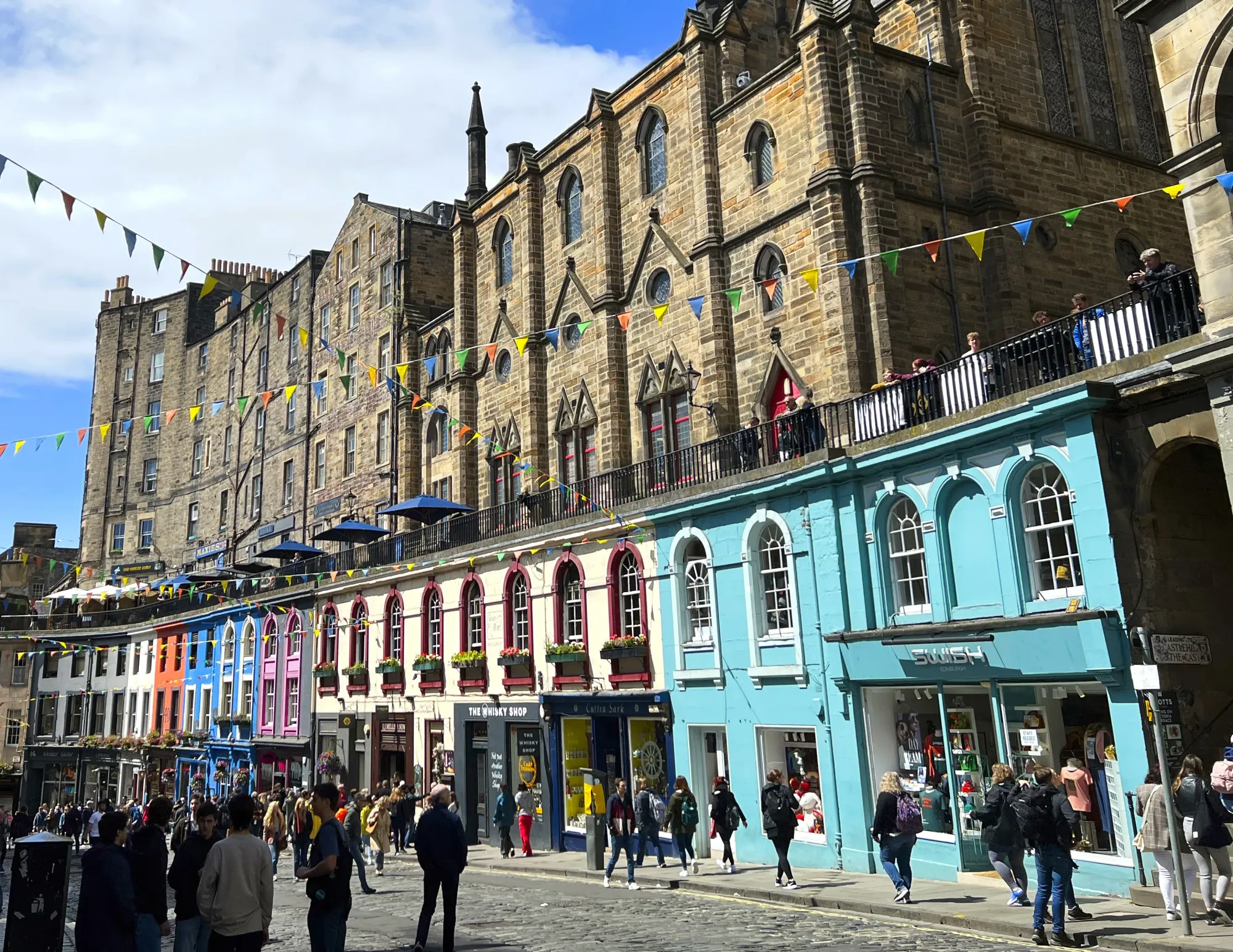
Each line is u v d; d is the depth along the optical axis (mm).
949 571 16609
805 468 18875
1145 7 14320
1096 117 26422
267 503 48812
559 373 30141
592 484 26906
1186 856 12086
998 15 24828
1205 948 9938
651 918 13609
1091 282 24234
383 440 39094
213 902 8062
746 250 24031
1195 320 13641
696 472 23172
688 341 25453
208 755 42344
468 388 33969
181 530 57312
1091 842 14422
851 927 12562
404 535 32906
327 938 8750
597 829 20109
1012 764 15430
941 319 21859
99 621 55125
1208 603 14273
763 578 20312
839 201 21562
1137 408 14211
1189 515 14484
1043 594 15148
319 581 36156
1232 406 12539
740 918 13422
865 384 20828
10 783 56219
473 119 40188
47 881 9047
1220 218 13305
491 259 34031
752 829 19703
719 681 20734
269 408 49812
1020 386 15867
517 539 26797
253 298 53500
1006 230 22719
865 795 17500
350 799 25859
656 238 26938
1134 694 13531
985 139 23266
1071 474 14523
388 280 40375
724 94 25812
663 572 22438
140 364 62938
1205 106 13617
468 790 27750
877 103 22250
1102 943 10719
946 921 12570
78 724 53406
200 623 45250
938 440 16516
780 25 27984
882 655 17203
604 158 28859
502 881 19797
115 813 8570
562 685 24922
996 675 15320
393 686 31328
